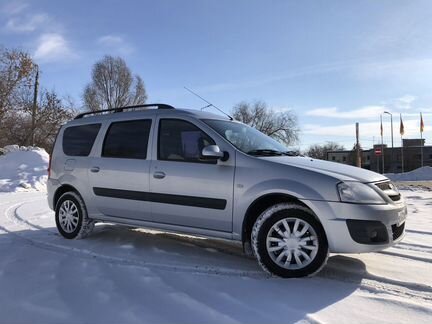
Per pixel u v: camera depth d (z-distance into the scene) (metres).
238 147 4.99
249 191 4.68
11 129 29.78
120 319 3.39
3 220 8.33
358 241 4.23
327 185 4.35
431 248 5.84
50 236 6.66
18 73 29.16
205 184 4.98
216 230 4.99
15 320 3.38
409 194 17.11
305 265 4.40
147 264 4.99
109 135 6.14
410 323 3.31
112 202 5.90
